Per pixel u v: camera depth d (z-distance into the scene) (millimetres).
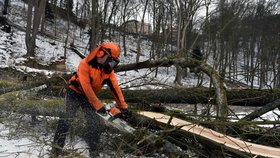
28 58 16844
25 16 31688
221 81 4410
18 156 3439
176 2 24562
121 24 36594
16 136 4012
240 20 30234
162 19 33562
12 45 23172
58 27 34906
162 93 4961
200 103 4840
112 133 3984
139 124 4121
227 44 29656
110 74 3594
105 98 5355
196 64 4836
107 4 29969
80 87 3564
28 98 4852
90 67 3402
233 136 3936
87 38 35844
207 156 3654
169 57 5133
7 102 4617
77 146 3926
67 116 3586
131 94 5105
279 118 4539
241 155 3189
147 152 3816
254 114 4336
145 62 5238
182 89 4859
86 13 40438
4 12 28922
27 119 4867
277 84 19328
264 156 3197
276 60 30812
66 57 25359
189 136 3770
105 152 3684
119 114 3564
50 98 5344
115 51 3406
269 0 34938
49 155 3422
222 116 3984
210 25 26328
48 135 4219
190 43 28328
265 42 32312
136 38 42781
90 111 3629
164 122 3906
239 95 4766
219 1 26031
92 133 3598
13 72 10727
